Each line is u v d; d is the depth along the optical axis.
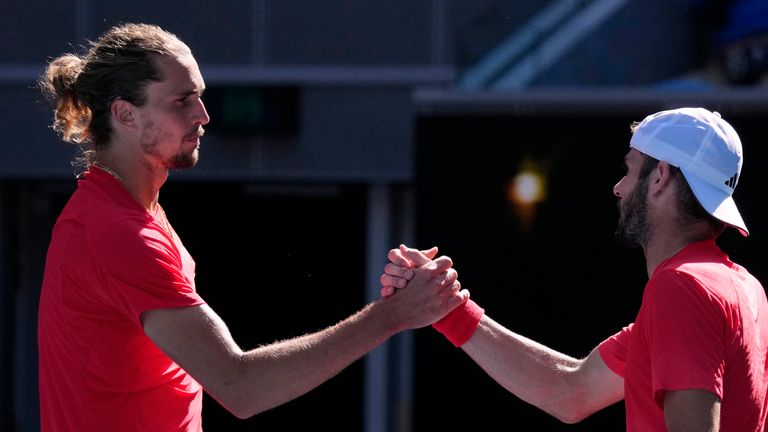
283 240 29.17
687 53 26.05
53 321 8.77
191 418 9.14
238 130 28.86
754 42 25.33
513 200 26.19
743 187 25.28
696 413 7.72
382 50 28.28
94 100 8.96
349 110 28.59
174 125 8.92
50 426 8.95
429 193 26.45
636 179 9.00
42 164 29.52
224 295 28.36
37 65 29.08
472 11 27.69
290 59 28.59
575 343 25.81
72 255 8.55
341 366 8.95
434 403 26.28
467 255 26.19
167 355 8.40
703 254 8.64
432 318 9.88
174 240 9.44
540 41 26.92
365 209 29.25
